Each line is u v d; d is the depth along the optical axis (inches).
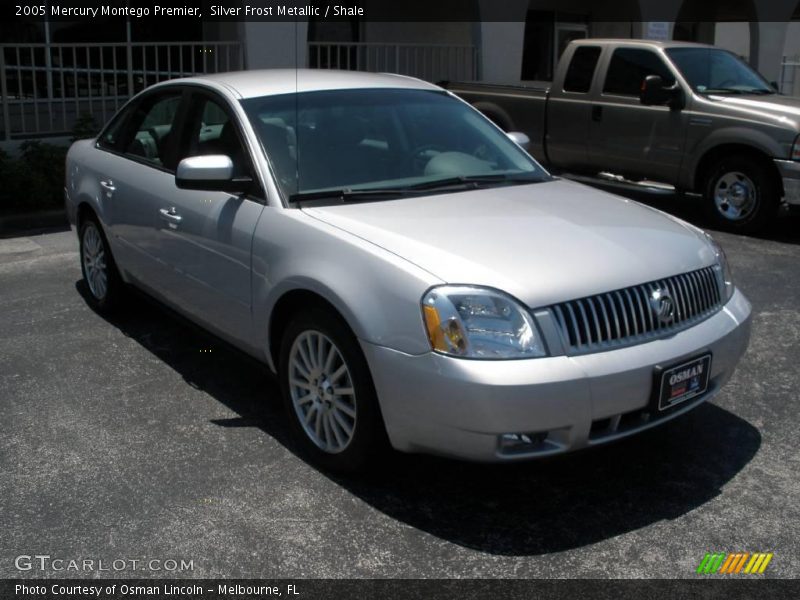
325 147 173.6
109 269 225.3
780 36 679.7
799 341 219.3
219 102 183.3
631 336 136.5
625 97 367.6
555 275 134.0
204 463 155.2
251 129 171.6
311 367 151.9
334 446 149.8
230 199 170.7
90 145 239.3
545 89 402.6
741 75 368.8
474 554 128.7
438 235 144.9
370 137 179.8
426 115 193.3
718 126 335.9
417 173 177.0
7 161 355.6
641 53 365.1
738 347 152.5
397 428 134.8
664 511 140.8
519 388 123.9
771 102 333.1
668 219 170.4
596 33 679.1
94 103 461.1
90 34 460.4
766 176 328.2
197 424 171.2
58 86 455.2
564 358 128.4
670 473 153.0
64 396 183.9
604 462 156.9
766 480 150.6
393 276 134.1
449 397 126.3
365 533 133.9
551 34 660.1
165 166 197.2
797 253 311.1
